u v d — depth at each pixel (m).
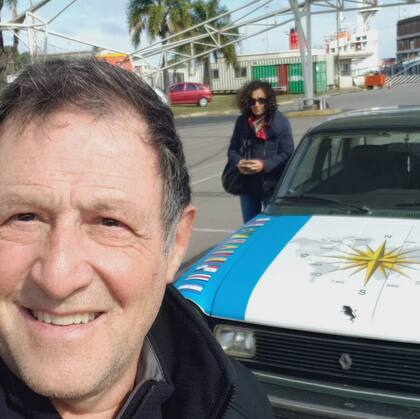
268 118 4.98
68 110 0.99
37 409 1.06
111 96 1.02
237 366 1.57
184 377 1.31
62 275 0.95
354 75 69.44
